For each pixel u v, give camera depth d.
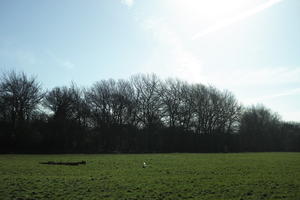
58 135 73.81
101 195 16.34
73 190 17.69
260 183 20.45
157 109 85.69
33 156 55.06
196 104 89.62
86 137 79.56
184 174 25.83
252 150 99.19
